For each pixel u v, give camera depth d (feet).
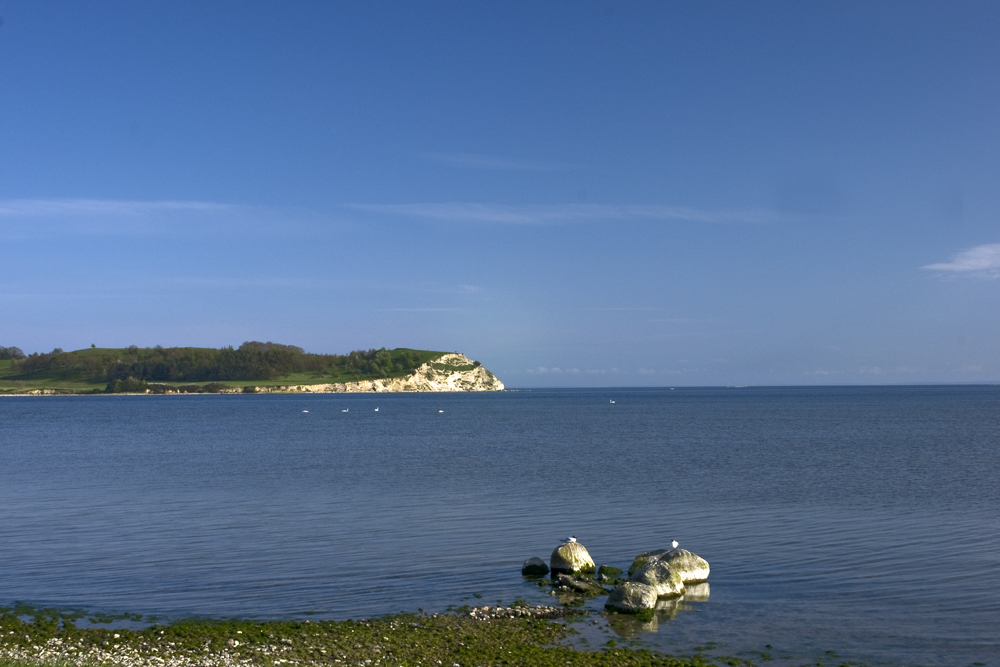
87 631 51.98
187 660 46.70
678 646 49.93
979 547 77.20
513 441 220.84
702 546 78.13
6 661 45.21
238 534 83.30
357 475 137.18
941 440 215.10
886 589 62.75
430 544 78.74
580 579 64.18
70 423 325.62
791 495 111.55
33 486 122.83
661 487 120.06
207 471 144.66
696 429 271.69
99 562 70.95
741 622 54.80
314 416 395.96
